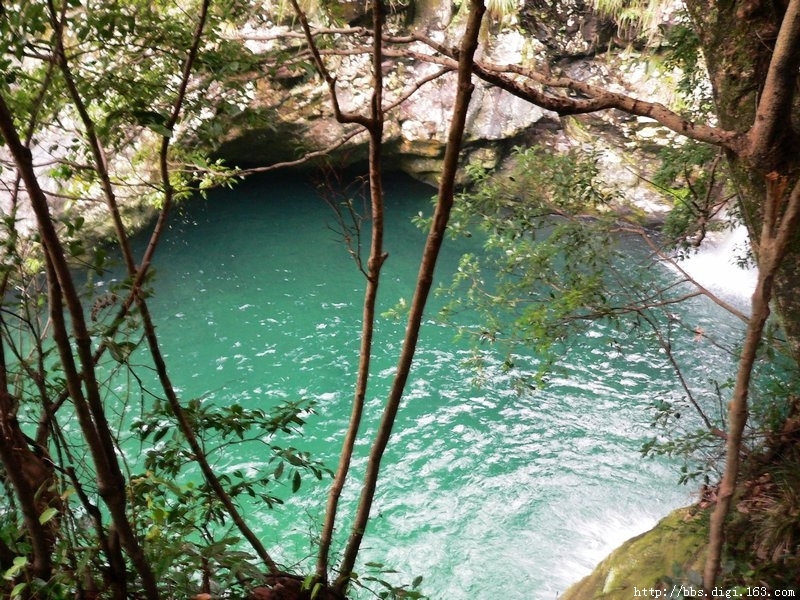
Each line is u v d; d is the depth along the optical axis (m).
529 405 10.14
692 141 6.73
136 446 8.46
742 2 4.10
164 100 3.43
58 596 2.21
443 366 10.88
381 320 11.90
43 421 2.65
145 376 10.33
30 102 2.83
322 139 14.16
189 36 3.21
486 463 9.26
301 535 7.98
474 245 13.63
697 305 11.86
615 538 8.16
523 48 14.44
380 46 2.54
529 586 7.67
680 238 6.65
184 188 4.23
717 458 6.11
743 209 4.43
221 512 3.09
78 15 3.08
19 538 2.42
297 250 13.76
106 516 5.88
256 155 15.02
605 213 6.30
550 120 14.93
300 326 11.80
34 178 1.85
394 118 14.50
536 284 7.74
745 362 2.49
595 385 10.43
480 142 14.76
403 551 8.06
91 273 2.39
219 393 10.30
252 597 2.81
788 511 4.88
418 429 9.80
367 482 3.05
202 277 12.89
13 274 2.48
